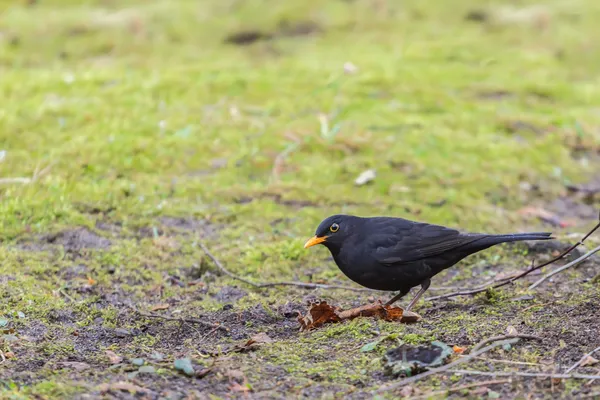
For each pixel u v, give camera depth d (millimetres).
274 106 15227
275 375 7156
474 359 7254
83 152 12945
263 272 10266
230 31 20688
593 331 7711
